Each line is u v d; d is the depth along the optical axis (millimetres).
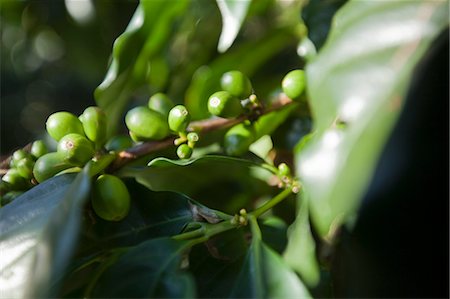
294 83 312
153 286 261
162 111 323
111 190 285
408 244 312
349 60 250
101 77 672
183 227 296
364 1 259
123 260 269
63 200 259
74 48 656
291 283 262
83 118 302
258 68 454
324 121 245
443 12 247
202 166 336
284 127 356
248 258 278
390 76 242
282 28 430
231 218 296
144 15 384
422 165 308
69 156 289
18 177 309
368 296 318
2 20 720
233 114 312
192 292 255
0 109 1147
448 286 307
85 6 601
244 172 344
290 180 305
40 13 667
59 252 238
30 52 992
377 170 307
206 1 474
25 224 264
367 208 315
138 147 308
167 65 469
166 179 336
